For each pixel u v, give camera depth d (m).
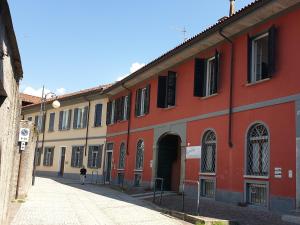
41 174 40.66
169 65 22.06
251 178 14.90
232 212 13.69
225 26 16.33
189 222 12.73
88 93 34.34
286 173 13.30
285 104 13.76
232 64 16.86
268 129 14.38
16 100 8.37
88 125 34.75
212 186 17.53
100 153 32.28
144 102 25.67
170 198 18.44
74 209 14.67
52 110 40.88
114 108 30.83
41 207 14.46
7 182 8.76
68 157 37.12
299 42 13.50
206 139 18.44
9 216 11.53
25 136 15.08
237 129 16.08
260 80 15.02
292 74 13.60
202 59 19.03
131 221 12.69
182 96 20.70
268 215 13.00
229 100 16.80
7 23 5.41
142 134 25.20
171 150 23.45
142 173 24.58
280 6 14.05
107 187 26.05
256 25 15.67
